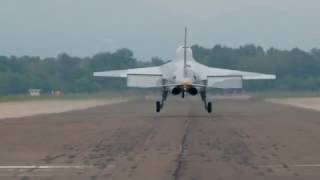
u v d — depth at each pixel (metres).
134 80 186.38
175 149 97.56
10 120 172.88
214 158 86.38
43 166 79.81
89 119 176.62
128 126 147.00
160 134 124.44
